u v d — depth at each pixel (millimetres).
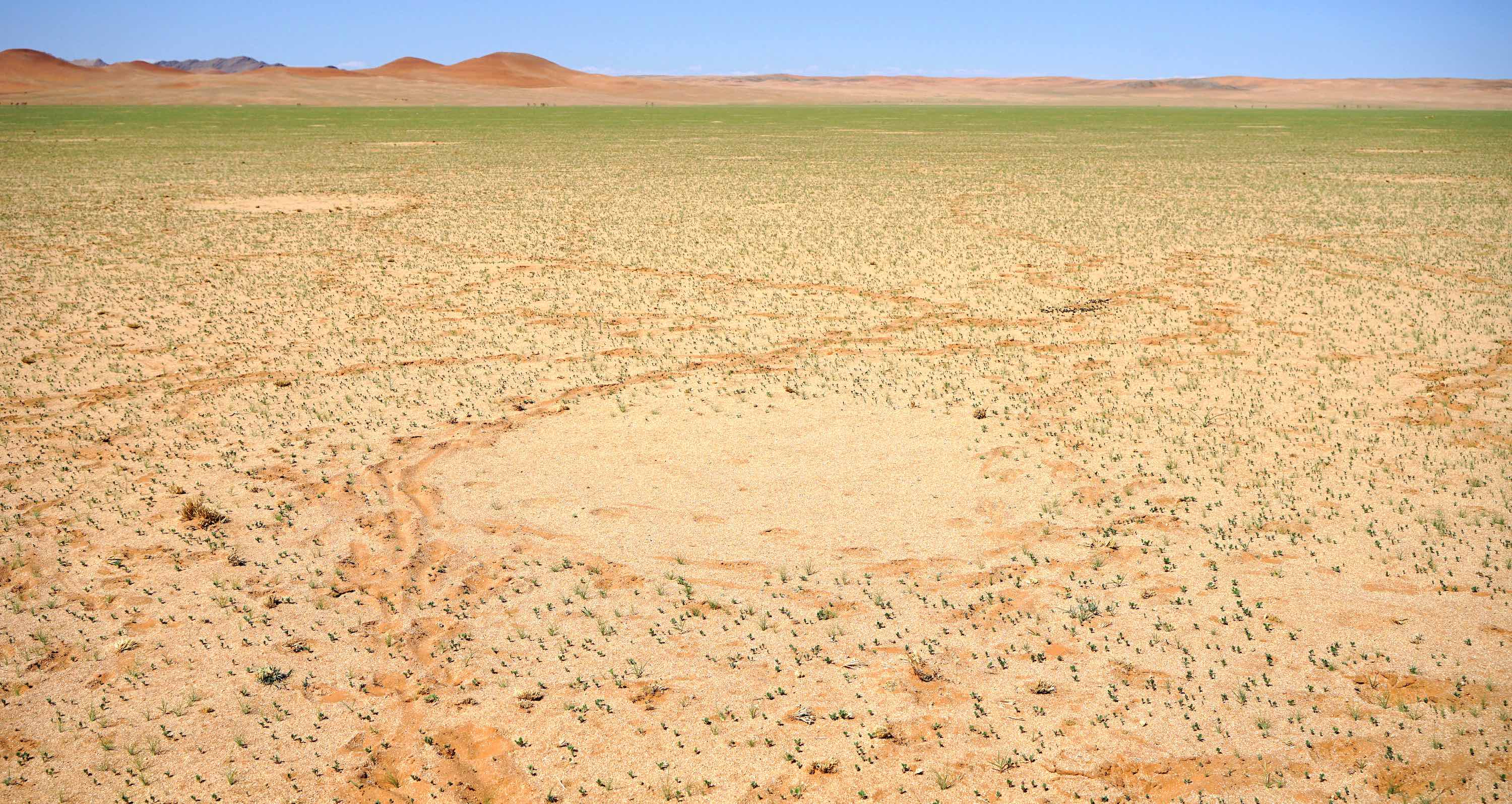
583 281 23688
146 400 14523
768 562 9367
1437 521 9750
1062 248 27859
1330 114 139250
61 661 7777
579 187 45125
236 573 9195
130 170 51156
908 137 85438
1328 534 9688
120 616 8453
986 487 11109
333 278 24031
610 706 7156
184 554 9578
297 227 32375
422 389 15109
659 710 7113
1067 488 11023
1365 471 11281
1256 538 9664
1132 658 7680
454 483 11336
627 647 7930
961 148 70188
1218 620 8180
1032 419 13414
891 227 32188
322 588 8938
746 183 46562
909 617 8344
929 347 17375
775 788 6285
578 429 13219
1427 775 6242
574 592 8820
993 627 8188
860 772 6418
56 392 14945
